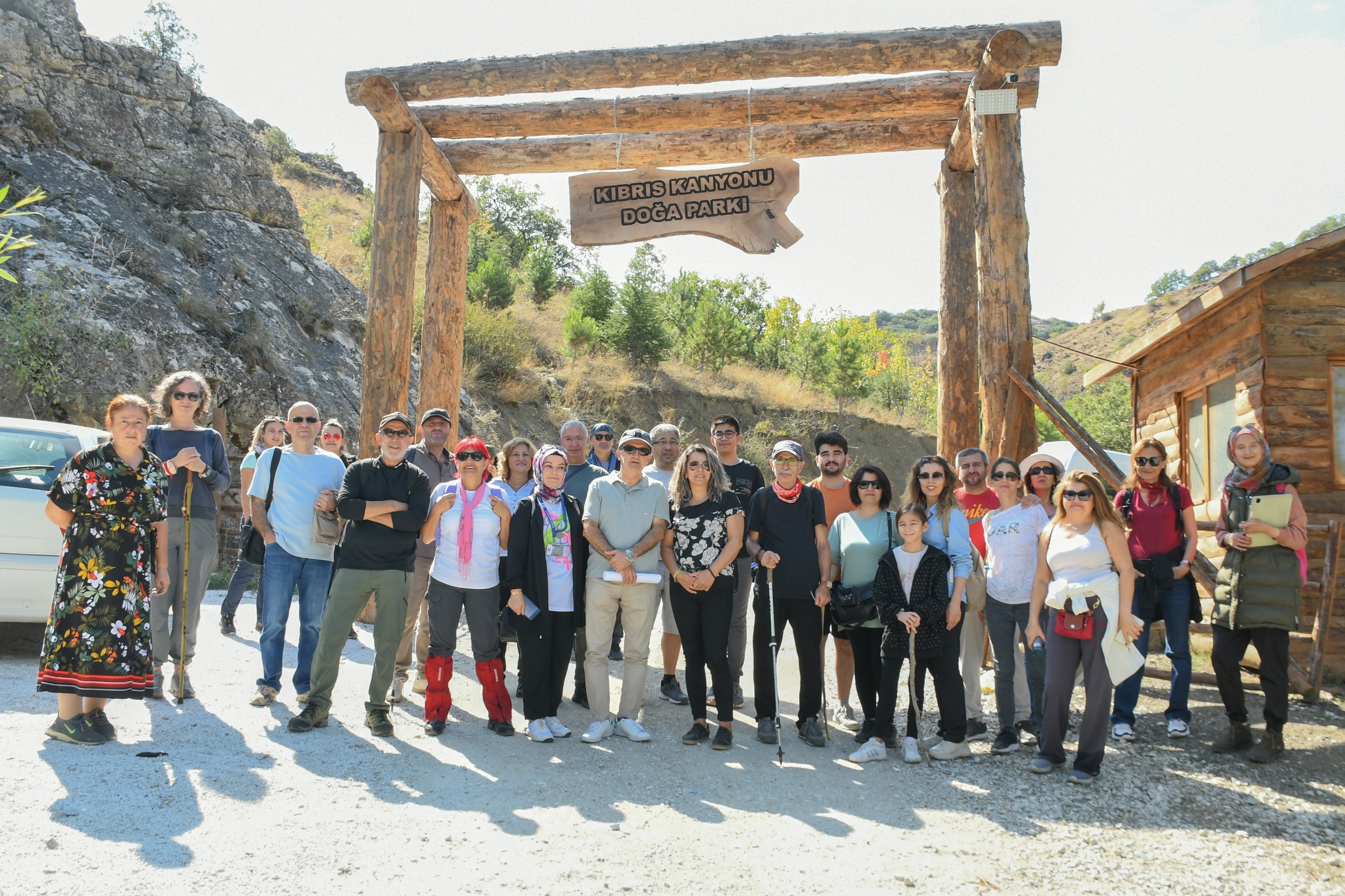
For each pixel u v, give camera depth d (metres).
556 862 3.82
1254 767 5.20
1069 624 5.11
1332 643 7.25
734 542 5.70
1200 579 5.96
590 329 25.83
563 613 5.80
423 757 5.15
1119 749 5.58
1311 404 7.67
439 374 9.41
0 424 6.95
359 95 8.35
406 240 8.48
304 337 15.23
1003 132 7.66
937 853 4.11
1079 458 11.81
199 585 6.12
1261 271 7.55
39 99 14.29
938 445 8.91
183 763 4.68
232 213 16.14
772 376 29.98
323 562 6.15
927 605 5.41
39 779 4.24
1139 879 3.87
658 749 5.59
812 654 5.85
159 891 3.31
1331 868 3.98
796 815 4.54
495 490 5.93
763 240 8.80
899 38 7.80
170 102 15.88
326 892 3.43
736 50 8.00
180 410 6.19
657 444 7.02
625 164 9.28
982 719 6.00
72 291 12.00
